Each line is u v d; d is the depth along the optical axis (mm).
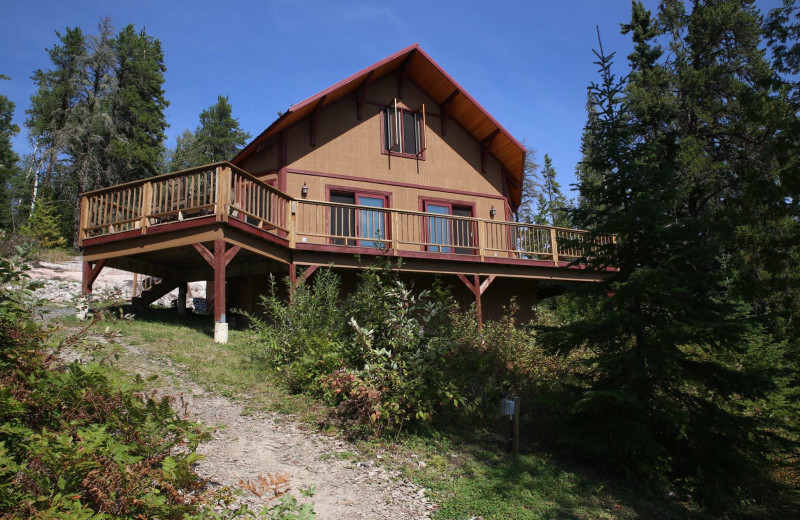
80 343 4355
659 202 6609
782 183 7980
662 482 6418
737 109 21141
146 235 10508
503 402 6617
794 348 9492
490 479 5691
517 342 10109
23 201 39406
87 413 3424
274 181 14445
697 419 6391
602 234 7082
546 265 15219
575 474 6289
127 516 2896
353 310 7422
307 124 15023
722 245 6582
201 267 14344
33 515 2438
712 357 8836
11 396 3113
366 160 15672
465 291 16109
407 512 4742
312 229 14336
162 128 39031
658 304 6613
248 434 5840
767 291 8477
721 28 22578
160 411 3539
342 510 4582
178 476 3057
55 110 33094
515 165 17938
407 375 6684
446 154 17016
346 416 6711
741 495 6598
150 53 38656
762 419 6617
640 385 6500
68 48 36469
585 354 9719
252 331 10453
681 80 22344
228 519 3230
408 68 16688
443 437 6660
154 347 8617
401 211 13398
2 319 3586
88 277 11367
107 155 33594
